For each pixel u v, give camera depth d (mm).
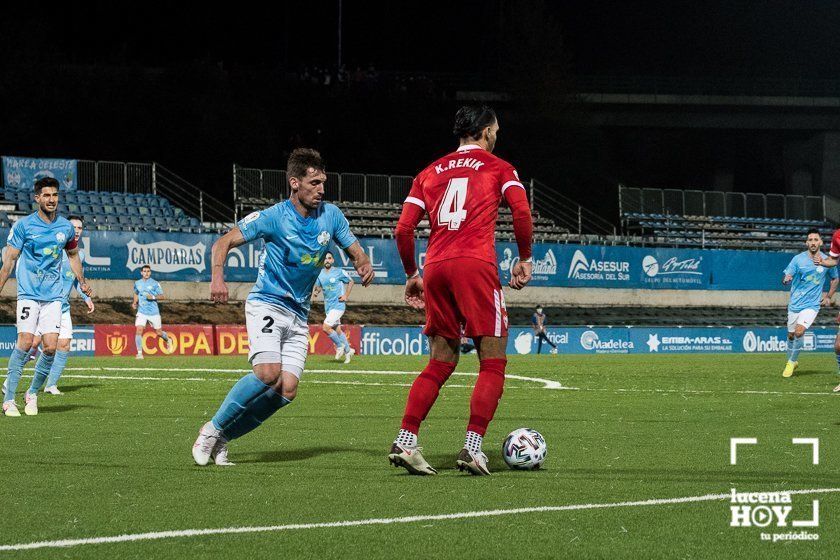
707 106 115938
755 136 124688
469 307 13273
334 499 11219
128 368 42062
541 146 107188
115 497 11367
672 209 91062
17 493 11656
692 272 80125
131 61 98812
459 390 30281
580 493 11625
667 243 88125
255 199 77250
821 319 81250
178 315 64562
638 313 78812
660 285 79125
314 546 8867
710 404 25734
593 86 114938
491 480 12625
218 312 66125
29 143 84188
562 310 76750
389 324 70375
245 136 89000
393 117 99625
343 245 14672
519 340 69125
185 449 16031
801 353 70688
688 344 74062
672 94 115188
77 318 60750
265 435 18281
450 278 13320
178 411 23188
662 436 18078
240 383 13945
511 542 9055
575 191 103312
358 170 97125
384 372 40250
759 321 81125
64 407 24203
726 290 81562
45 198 21938
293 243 13922
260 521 9969
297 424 20391
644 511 10508
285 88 97625
